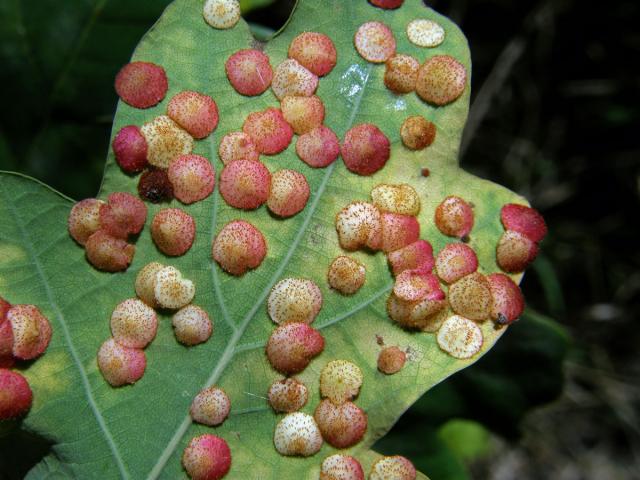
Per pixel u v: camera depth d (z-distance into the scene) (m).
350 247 0.07
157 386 0.07
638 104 0.14
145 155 0.07
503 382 0.10
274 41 0.07
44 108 0.09
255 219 0.07
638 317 0.15
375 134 0.07
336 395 0.07
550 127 0.14
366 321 0.07
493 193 0.07
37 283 0.07
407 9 0.07
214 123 0.07
